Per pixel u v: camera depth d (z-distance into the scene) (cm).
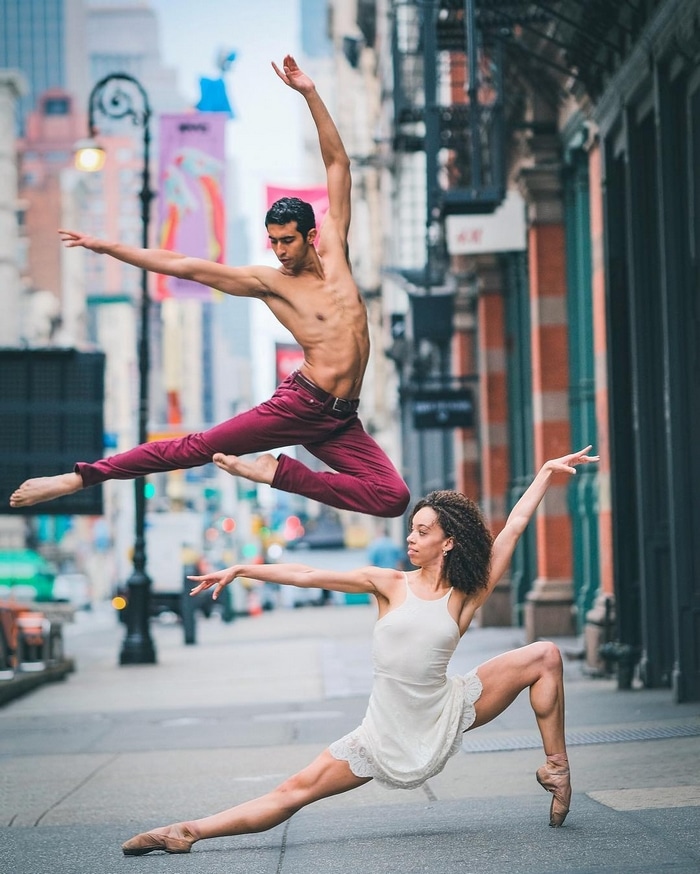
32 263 12400
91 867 628
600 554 1697
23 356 1988
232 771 1002
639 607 1414
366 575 611
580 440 1962
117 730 1341
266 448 613
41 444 1980
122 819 809
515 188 2134
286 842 670
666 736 1009
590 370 1884
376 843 639
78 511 1986
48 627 2017
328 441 619
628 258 1423
